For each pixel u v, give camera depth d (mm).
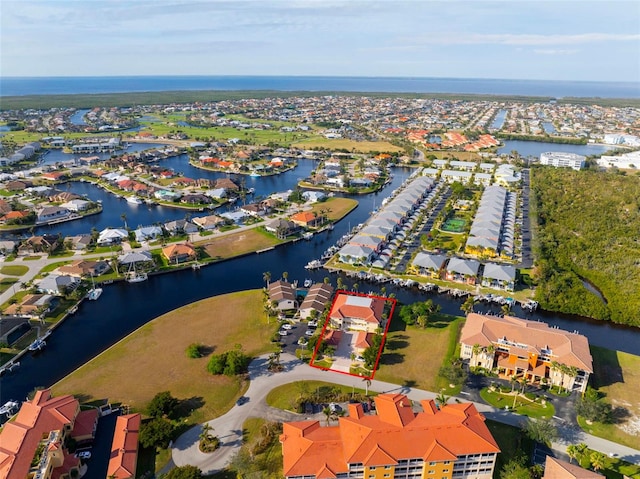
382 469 98688
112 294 195250
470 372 141000
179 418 122125
